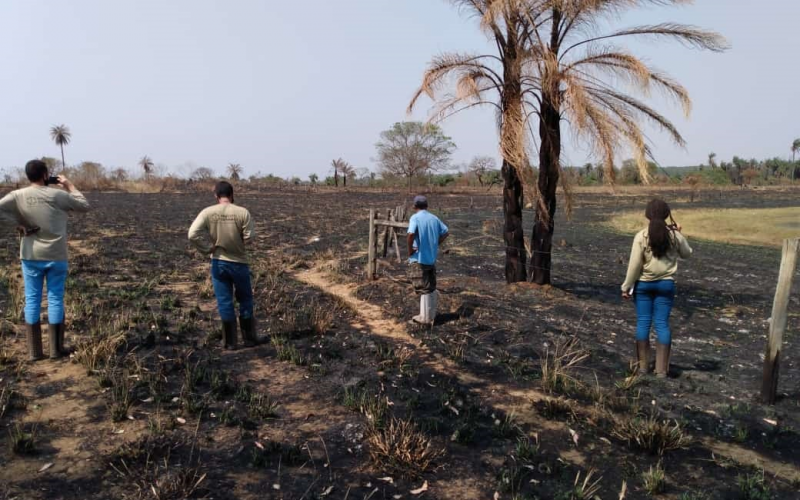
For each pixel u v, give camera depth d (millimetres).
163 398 4223
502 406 4484
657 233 5086
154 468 3275
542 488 3291
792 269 4578
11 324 5863
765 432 4203
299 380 4844
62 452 3408
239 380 4758
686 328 7465
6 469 3176
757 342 6863
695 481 3457
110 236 15898
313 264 11766
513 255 9555
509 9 7980
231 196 5531
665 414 4477
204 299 7887
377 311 7512
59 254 4910
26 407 3984
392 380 4918
